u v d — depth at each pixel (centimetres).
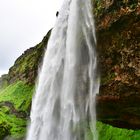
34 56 2788
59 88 1599
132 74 1144
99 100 1274
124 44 1173
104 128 1555
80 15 1413
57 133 1586
